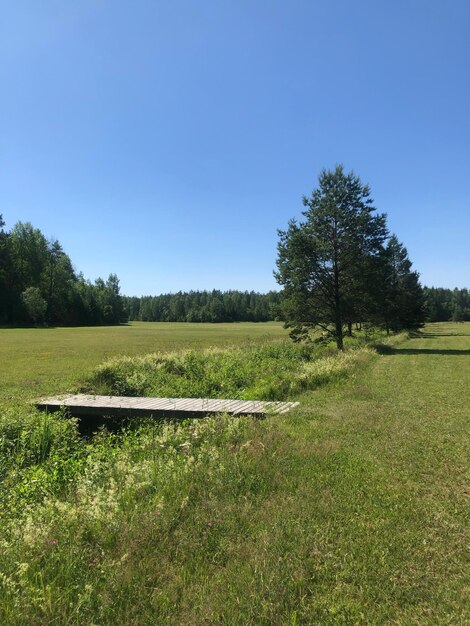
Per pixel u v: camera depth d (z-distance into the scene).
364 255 28.98
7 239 97.69
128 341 44.69
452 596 3.33
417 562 3.78
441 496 5.16
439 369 17.97
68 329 79.12
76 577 3.48
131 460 7.09
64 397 13.16
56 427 9.59
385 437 7.70
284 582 3.43
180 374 19.12
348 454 6.70
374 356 23.27
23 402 12.47
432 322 117.44
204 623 3.00
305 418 9.24
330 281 29.27
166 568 3.65
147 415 11.20
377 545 4.04
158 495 4.93
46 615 3.06
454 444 7.26
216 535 4.15
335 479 5.64
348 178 28.83
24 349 33.59
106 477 6.10
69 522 4.28
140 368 19.00
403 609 3.21
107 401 12.37
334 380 14.28
